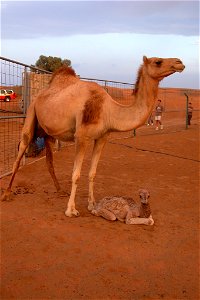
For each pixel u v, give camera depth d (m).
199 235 6.00
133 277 4.57
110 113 6.13
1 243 5.21
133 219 6.15
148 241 5.61
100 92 6.21
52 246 5.21
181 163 12.09
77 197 7.59
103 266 4.77
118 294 4.19
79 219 6.27
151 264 4.93
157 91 5.89
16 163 7.14
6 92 17.91
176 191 8.55
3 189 7.75
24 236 5.46
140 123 5.96
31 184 8.38
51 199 7.30
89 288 4.26
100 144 6.62
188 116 25.45
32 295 4.06
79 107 6.14
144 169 10.88
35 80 10.52
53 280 4.36
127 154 13.27
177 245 5.57
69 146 14.17
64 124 6.42
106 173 10.11
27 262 4.73
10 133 17.05
